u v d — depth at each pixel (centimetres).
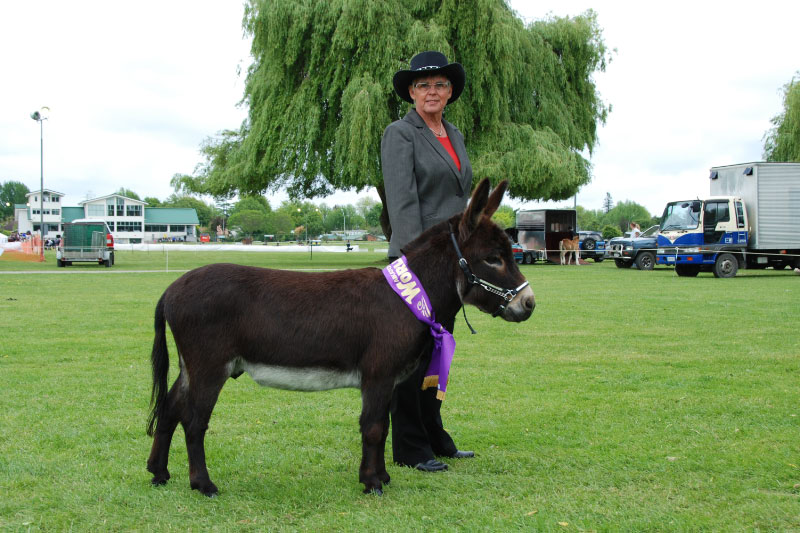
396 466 399
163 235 10175
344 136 2361
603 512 316
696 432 450
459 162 429
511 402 536
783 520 306
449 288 357
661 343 811
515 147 2541
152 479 356
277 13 2400
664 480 362
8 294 1395
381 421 340
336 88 2414
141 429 456
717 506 324
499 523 301
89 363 678
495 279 352
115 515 313
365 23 2358
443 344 343
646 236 2791
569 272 2358
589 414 498
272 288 338
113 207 9656
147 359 699
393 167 402
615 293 1459
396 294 341
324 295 338
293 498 338
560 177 2544
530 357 723
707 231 2047
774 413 495
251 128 2670
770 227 2055
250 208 12900
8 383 584
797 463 386
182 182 3170
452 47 2512
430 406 404
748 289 1567
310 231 12369
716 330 912
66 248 2575
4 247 3412
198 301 328
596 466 387
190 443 339
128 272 2205
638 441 433
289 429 464
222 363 332
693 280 1920
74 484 352
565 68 2944
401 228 399
